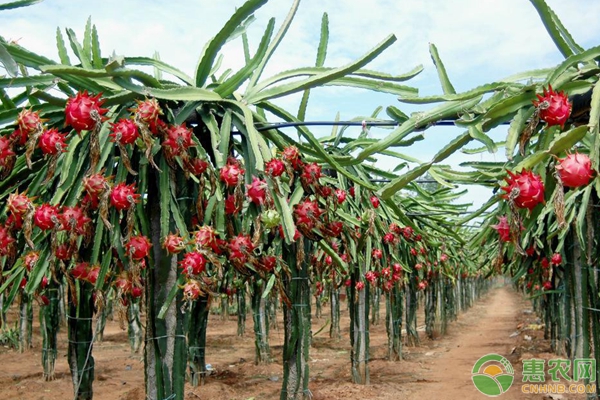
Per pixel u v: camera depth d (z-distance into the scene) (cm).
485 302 2084
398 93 216
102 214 152
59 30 206
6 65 150
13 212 154
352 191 365
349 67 179
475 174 258
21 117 154
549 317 751
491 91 164
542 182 124
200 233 166
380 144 182
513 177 124
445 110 169
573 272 392
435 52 194
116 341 764
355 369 498
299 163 200
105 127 175
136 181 192
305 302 383
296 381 333
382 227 403
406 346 780
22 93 199
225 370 560
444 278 976
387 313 648
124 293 173
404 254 623
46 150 155
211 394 438
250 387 483
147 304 191
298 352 337
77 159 176
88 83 176
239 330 813
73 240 158
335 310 841
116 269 193
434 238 669
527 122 150
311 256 407
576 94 148
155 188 192
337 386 493
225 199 202
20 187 202
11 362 595
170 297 176
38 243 180
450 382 521
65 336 779
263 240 218
